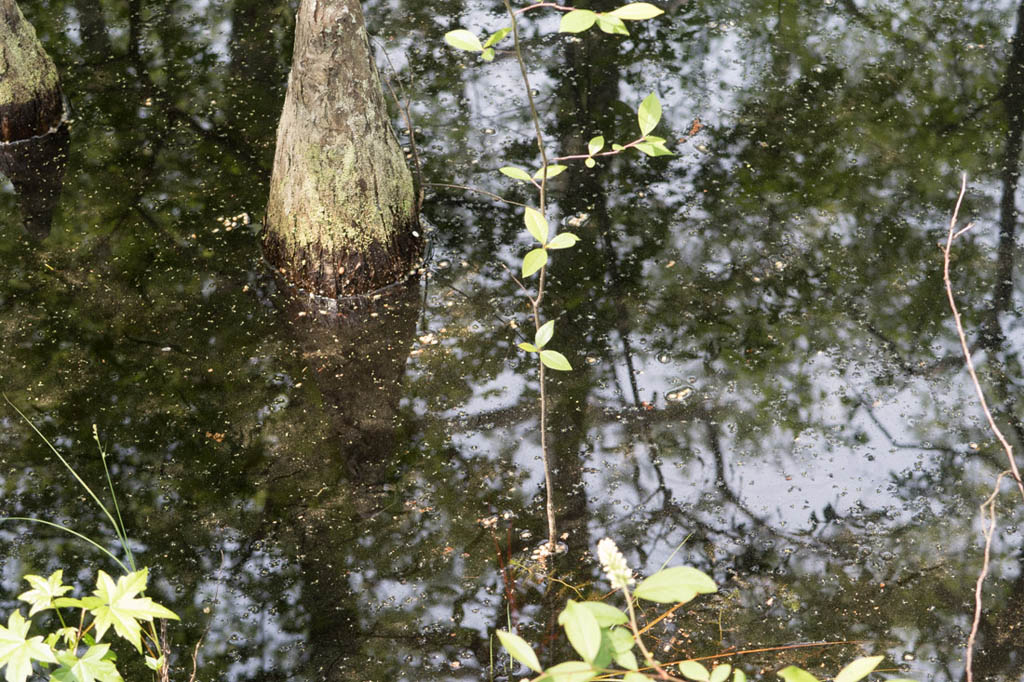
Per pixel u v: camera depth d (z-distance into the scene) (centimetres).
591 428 364
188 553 322
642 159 499
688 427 363
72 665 206
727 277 429
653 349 395
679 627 296
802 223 455
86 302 418
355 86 399
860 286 423
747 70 566
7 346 395
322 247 415
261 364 390
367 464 351
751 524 327
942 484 339
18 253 445
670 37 596
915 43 585
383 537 326
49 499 339
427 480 345
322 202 409
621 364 389
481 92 553
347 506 336
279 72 575
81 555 320
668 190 478
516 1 633
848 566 313
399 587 311
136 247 448
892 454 351
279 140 418
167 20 623
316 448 357
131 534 328
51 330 404
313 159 403
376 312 416
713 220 458
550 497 313
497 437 361
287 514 334
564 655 288
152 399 374
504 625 298
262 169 498
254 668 288
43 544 324
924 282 423
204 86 563
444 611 303
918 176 484
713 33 598
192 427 364
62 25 619
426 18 619
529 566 315
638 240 448
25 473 347
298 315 415
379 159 413
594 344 398
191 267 437
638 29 603
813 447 354
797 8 621
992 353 388
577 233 453
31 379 382
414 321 411
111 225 462
